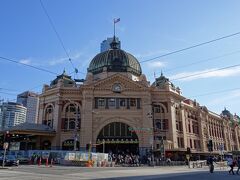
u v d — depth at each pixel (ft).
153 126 199.93
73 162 143.23
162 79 232.12
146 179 69.72
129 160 166.40
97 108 195.00
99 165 148.77
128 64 222.07
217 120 308.19
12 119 226.17
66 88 203.51
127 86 200.54
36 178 66.23
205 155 230.68
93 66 226.38
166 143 189.98
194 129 246.88
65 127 198.18
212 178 77.10
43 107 211.20
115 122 194.49
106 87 199.31
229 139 326.85
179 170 119.85
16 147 216.74
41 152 155.84
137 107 197.88
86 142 186.09
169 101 206.39
